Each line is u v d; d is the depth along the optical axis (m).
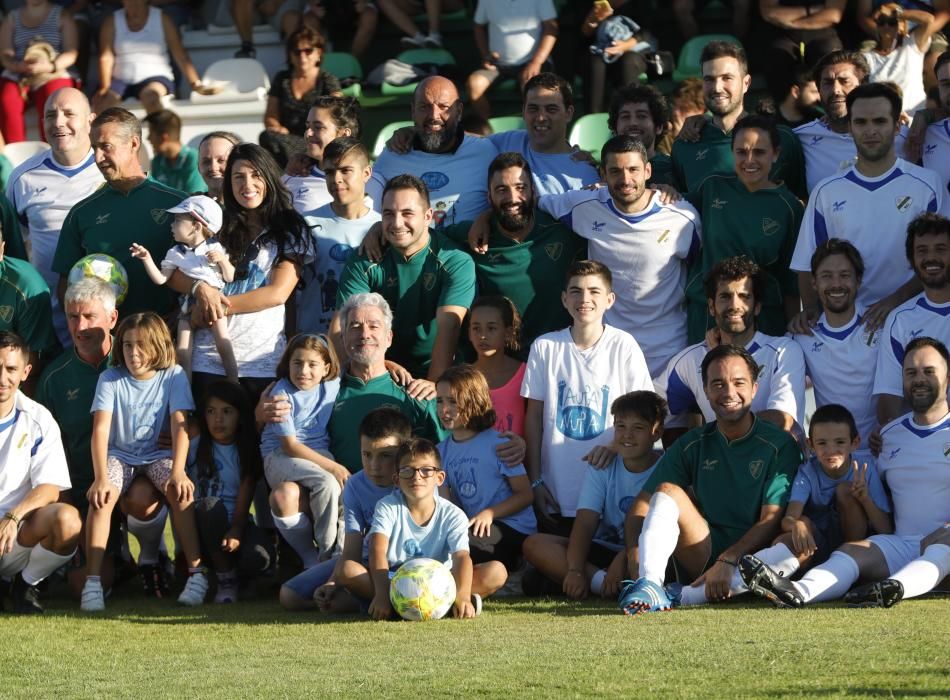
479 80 15.34
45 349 10.42
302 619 8.19
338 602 8.38
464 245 10.54
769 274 10.08
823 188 10.05
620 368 9.58
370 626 7.72
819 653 6.16
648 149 11.37
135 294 10.44
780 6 14.67
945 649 6.19
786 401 9.30
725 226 10.23
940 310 9.28
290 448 9.18
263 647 7.11
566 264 10.41
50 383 9.86
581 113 15.93
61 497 9.88
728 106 10.97
